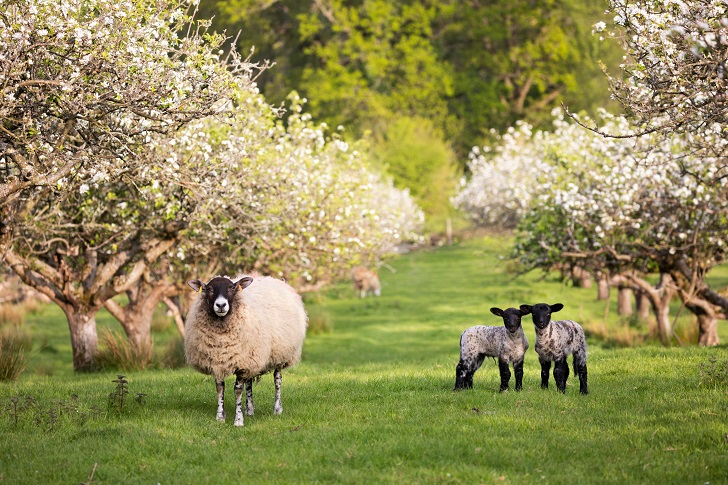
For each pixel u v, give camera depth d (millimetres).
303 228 19203
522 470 8078
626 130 22094
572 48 72625
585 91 71625
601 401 11164
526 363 16641
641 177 19203
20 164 11398
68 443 9664
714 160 17375
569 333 11758
